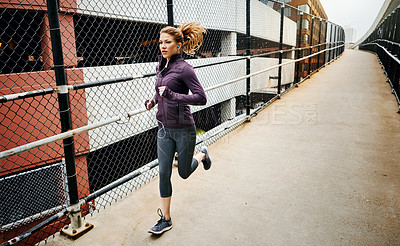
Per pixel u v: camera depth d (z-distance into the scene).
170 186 2.10
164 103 1.92
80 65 6.69
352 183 2.72
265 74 14.86
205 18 9.28
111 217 2.41
